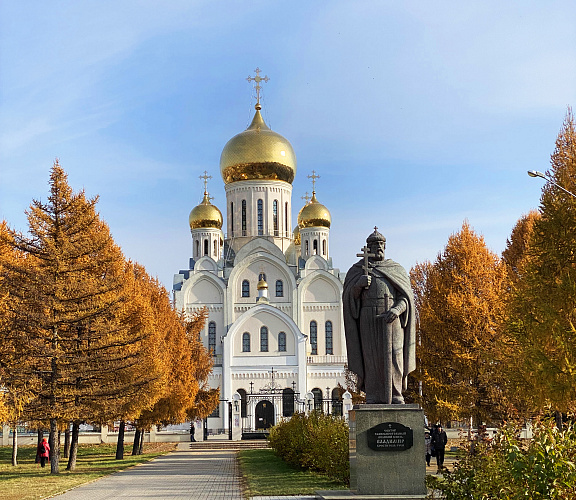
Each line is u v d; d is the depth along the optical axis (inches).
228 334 3110.2
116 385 1322.6
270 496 837.8
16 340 1221.1
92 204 1364.4
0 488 1028.5
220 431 2947.8
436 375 1395.2
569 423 470.9
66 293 1267.2
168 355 1727.4
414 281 1815.9
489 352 1238.3
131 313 1465.3
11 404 1173.7
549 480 401.7
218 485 1072.2
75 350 1274.6
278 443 1550.2
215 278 3245.6
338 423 1059.9
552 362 888.9
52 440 1302.9
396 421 617.3
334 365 3132.4
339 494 623.8
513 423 497.0
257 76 3688.5
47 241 1298.0
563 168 1073.5
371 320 647.8
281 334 3144.7
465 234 1459.2
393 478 611.2
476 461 468.4
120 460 1675.7
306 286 3260.3
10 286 1229.1
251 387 3083.2
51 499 901.2
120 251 1466.5
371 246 671.8
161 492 976.9
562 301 921.5
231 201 3481.8
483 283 1409.9
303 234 3459.6
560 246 956.0
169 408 1784.0
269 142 3459.6
